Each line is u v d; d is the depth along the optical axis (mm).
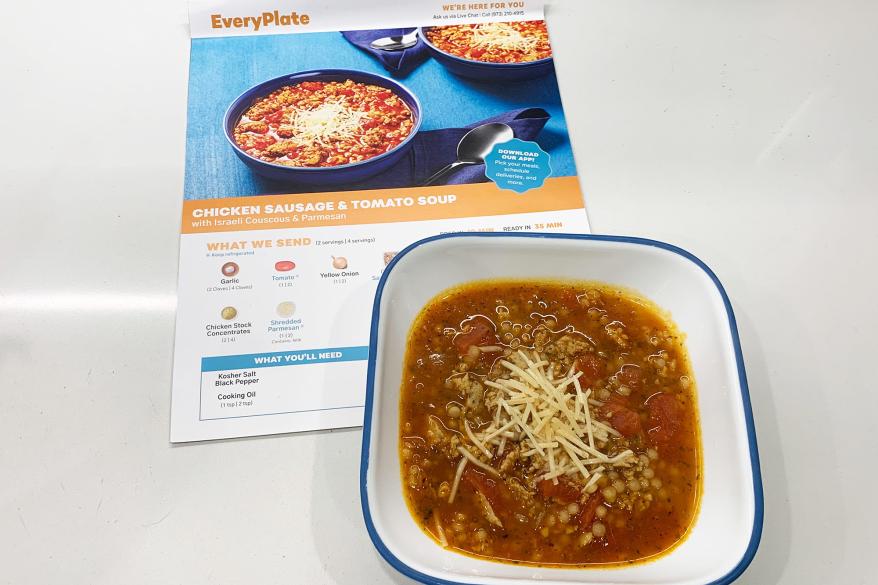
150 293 349
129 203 374
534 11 450
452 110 409
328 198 373
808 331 349
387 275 300
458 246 315
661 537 281
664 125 412
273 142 388
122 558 289
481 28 442
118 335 338
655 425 302
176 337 333
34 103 408
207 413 317
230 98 407
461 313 326
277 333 334
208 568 288
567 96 420
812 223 380
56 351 333
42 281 352
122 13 447
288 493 303
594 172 391
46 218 370
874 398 333
